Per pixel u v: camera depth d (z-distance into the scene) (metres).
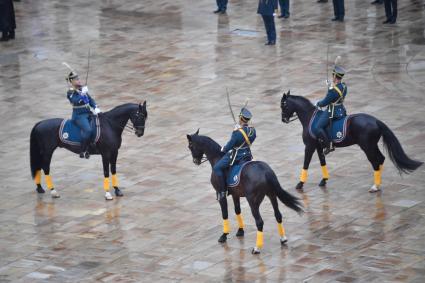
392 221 45.66
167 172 53.31
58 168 54.91
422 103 60.38
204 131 58.25
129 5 88.88
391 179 50.59
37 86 68.12
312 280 40.34
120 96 64.94
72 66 71.75
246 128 43.94
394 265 41.28
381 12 80.88
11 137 59.34
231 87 65.25
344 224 45.72
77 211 49.16
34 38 79.25
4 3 77.75
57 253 44.59
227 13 83.94
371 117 48.56
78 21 83.81
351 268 41.25
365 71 66.62
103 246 45.09
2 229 47.34
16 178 53.66
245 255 43.38
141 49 75.00
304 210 47.56
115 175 50.69
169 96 64.50
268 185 42.53
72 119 50.28
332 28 77.00
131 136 58.66
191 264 42.78
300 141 56.28
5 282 41.84
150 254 44.00
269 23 73.31
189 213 48.25
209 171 53.22
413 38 73.19
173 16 84.12
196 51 73.62
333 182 50.72
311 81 65.31
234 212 48.06
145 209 48.91
